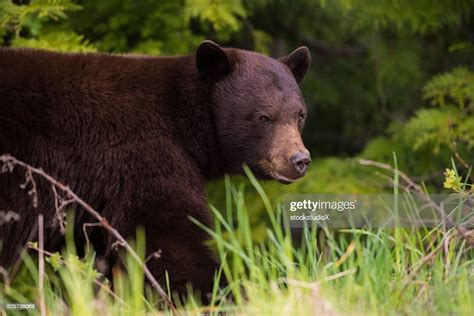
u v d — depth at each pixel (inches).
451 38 887.7
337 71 983.6
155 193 391.9
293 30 935.0
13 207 387.5
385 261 348.8
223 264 352.8
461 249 350.9
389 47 914.1
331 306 315.6
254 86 420.5
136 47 736.3
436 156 807.7
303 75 460.8
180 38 768.3
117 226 388.8
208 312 366.3
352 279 336.2
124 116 399.9
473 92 752.3
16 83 390.6
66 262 344.2
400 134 820.6
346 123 997.8
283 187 772.6
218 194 780.6
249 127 419.5
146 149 397.4
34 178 387.9
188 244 388.8
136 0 764.6
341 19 927.7
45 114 391.2
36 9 605.6
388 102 973.2
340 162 819.4
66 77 399.5
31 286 546.3
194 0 721.0
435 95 794.8
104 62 411.8
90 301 332.5
